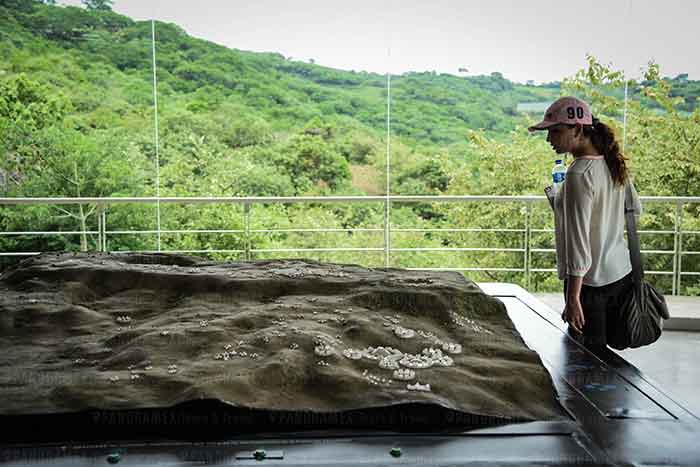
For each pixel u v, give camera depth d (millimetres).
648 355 3594
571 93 8242
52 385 1409
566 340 1963
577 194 1971
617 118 8062
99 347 1652
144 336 1654
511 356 1663
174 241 8945
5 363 1551
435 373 1509
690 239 7492
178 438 1253
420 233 9594
